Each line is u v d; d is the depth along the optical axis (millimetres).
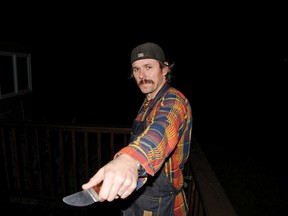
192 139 2049
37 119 6199
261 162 5785
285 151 6512
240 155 6191
